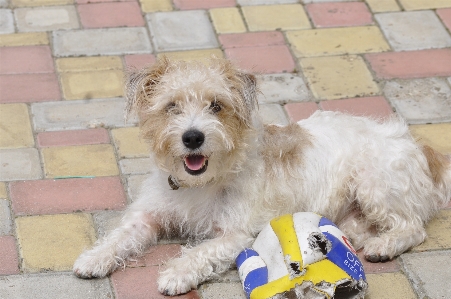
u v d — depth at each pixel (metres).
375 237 2.35
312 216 2.25
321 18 3.00
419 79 2.80
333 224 2.24
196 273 2.25
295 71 2.81
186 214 2.33
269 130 2.38
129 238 2.32
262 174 2.33
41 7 3.00
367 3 3.07
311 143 2.37
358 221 2.38
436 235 2.38
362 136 2.39
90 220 2.40
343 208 2.39
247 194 2.32
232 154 2.27
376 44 2.91
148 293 2.24
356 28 2.97
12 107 2.66
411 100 2.74
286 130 2.39
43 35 2.90
